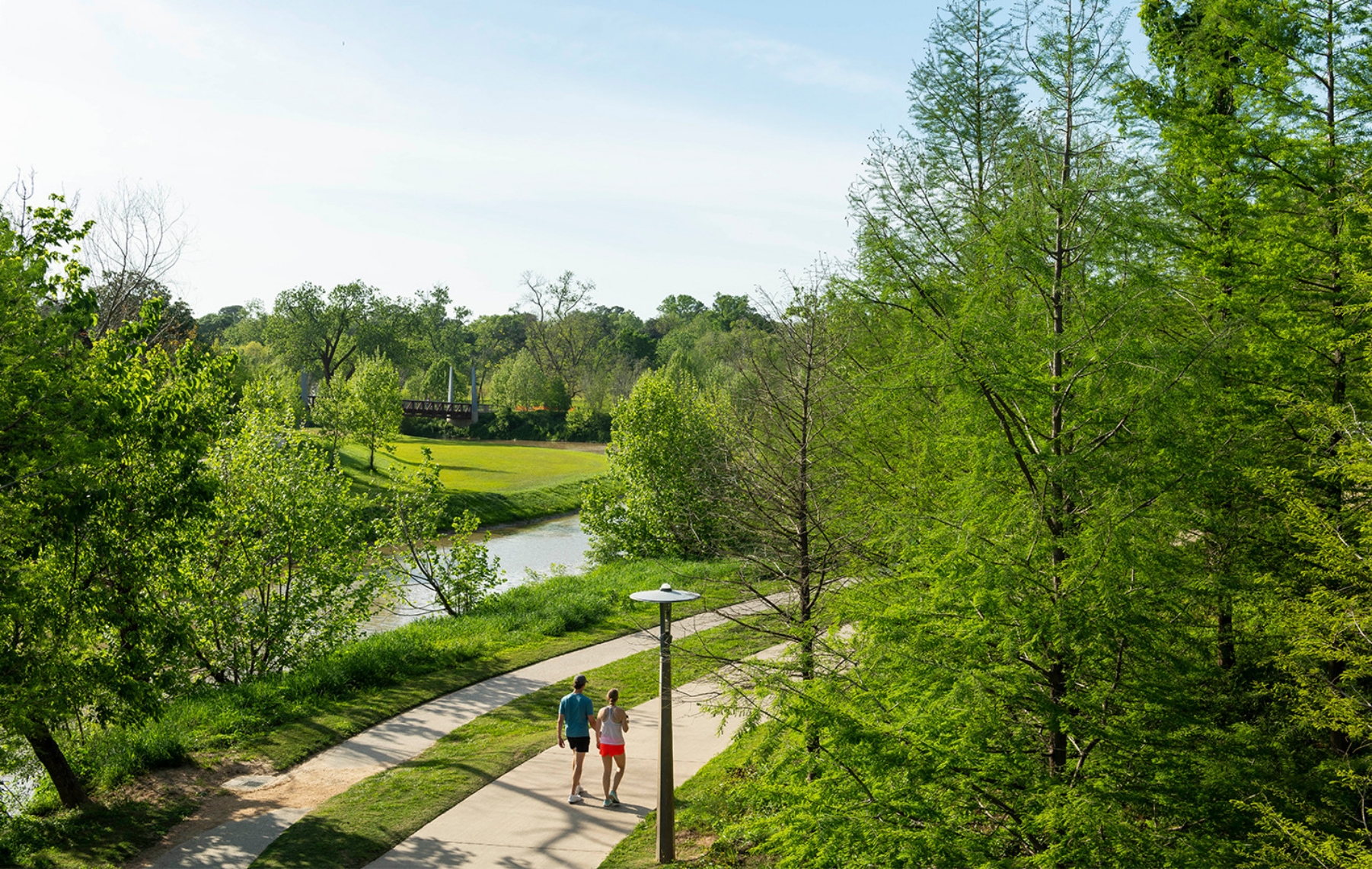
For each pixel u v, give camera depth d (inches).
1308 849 246.4
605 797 503.8
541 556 1552.7
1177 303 333.7
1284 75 407.8
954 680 281.7
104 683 487.2
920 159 460.1
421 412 3553.2
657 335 6077.8
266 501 767.7
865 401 383.6
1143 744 276.2
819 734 315.3
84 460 437.1
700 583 622.8
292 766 559.8
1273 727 314.3
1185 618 297.0
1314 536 295.7
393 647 787.4
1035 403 297.4
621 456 1362.0
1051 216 311.0
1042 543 287.4
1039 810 272.8
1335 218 383.2
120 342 519.8
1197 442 285.0
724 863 416.8
